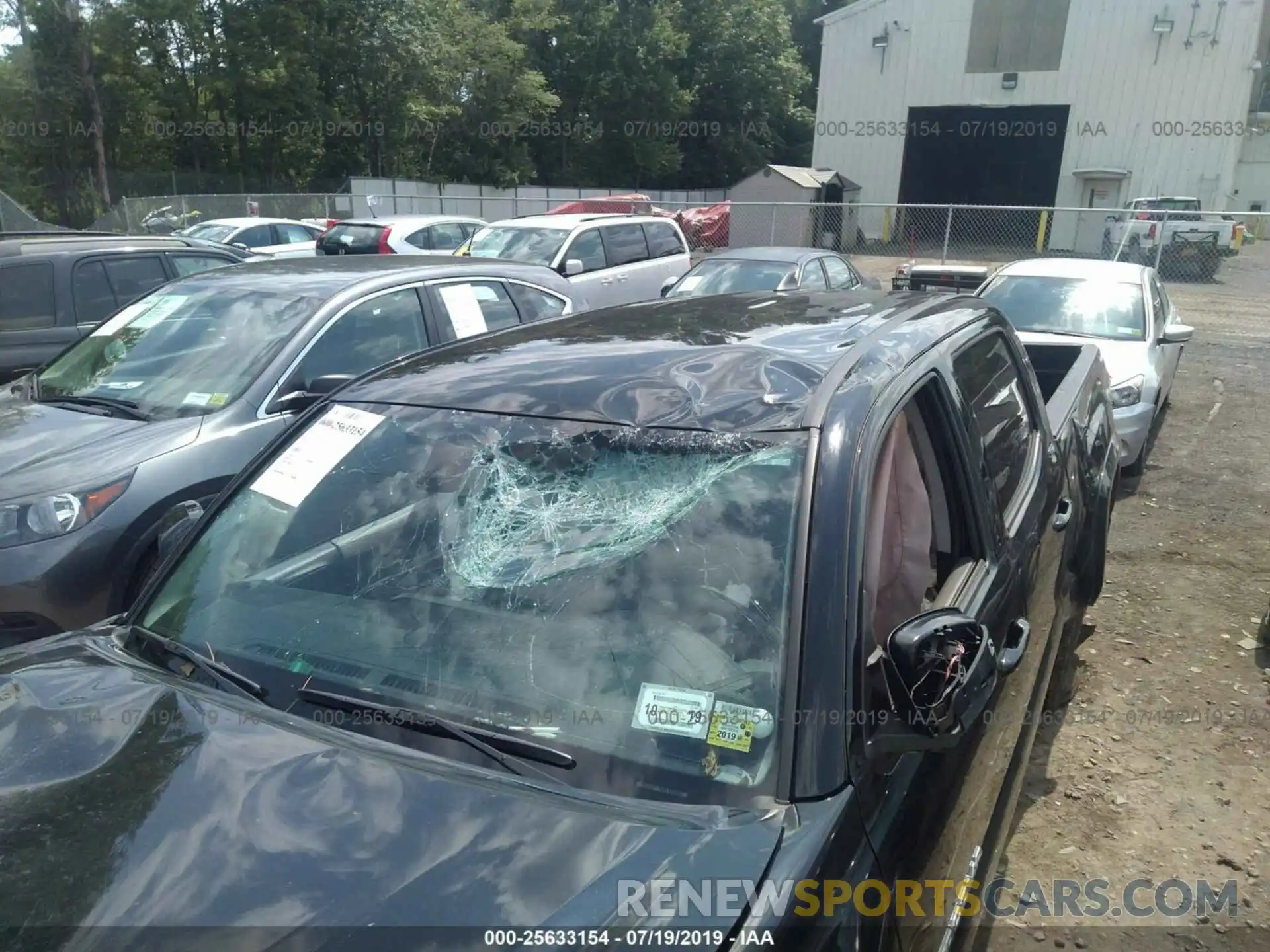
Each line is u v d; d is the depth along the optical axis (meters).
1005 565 2.53
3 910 1.47
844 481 1.90
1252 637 4.58
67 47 29.25
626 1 42.09
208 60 31.19
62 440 4.23
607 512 2.05
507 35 39.19
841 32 33.16
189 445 4.19
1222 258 21.02
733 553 1.88
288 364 4.60
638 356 2.45
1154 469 7.50
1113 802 3.37
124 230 24.70
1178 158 29.89
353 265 5.57
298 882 1.50
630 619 1.90
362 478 2.34
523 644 1.95
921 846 1.82
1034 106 31.16
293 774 1.73
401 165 35.75
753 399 2.14
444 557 2.14
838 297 3.17
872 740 1.73
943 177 33.09
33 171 31.05
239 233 17.75
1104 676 4.23
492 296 5.81
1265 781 3.48
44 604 3.75
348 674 2.00
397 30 33.00
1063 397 4.18
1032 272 8.47
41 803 1.69
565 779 1.72
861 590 1.83
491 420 2.32
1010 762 2.57
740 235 25.97
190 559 2.40
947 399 2.47
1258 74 32.50
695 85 45.75
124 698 1.99
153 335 4.96
